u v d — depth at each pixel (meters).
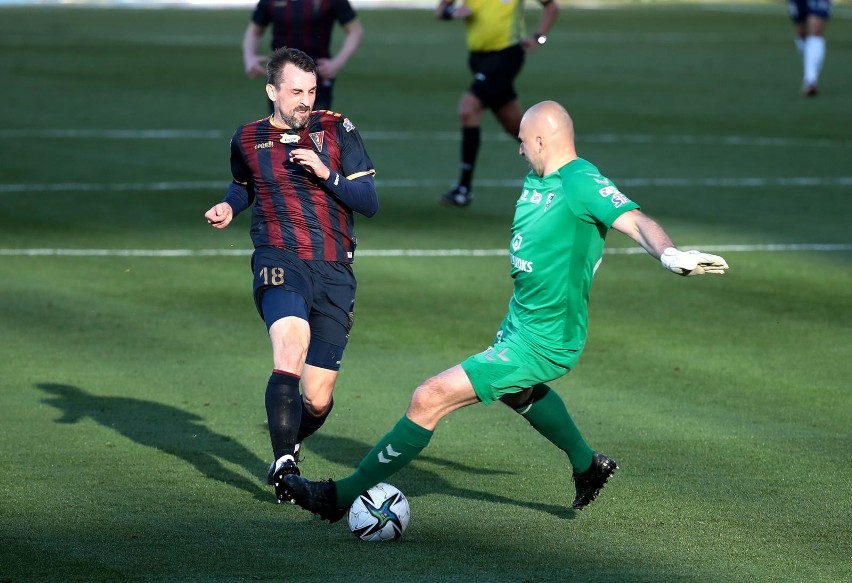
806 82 74.25
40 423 22.31
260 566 16.12
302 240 18.86
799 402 24.08
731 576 15.95
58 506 18.28
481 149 56.41
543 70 85.06
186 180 48.06
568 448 17.75
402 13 139.75
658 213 43.03
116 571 15.86
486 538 17.28
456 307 31.41
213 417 22.92
